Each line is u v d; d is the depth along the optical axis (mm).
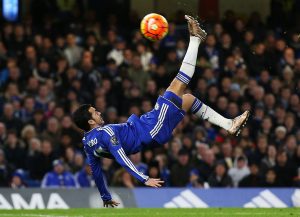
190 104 38812
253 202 55688
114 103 66938
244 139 64000
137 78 70250
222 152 62250
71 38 70188
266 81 71062
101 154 38062
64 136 60750
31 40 69875
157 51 72562
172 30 74062
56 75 67375
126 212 49188
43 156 59562
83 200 54031
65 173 57938
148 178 36406
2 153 57844
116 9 80875
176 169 60188
